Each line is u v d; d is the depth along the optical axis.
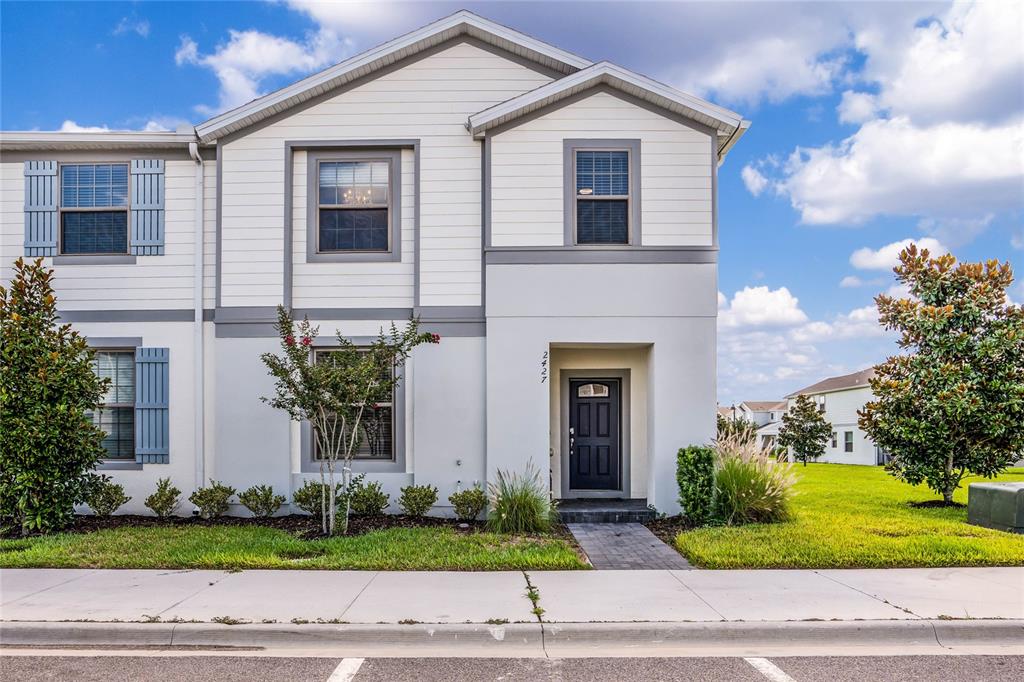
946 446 10.91
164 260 10.79
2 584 6.51
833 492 13.41
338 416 9.05
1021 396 10.48
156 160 10.84
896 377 11.60
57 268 10.77
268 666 4.88
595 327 10.11
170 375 10.67
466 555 7.44
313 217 10.59
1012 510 8.81
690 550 7.62
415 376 10.28
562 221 10.23
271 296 10.45
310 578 6.73
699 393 10.06
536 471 9.95
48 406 8.73
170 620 5.48
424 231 10.46
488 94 10.67
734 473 9.20
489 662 4.96
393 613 5.64
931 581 6.59
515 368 10.07
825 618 5.53
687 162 10.27
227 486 10.20
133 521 9.86
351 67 10.45
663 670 4.81
